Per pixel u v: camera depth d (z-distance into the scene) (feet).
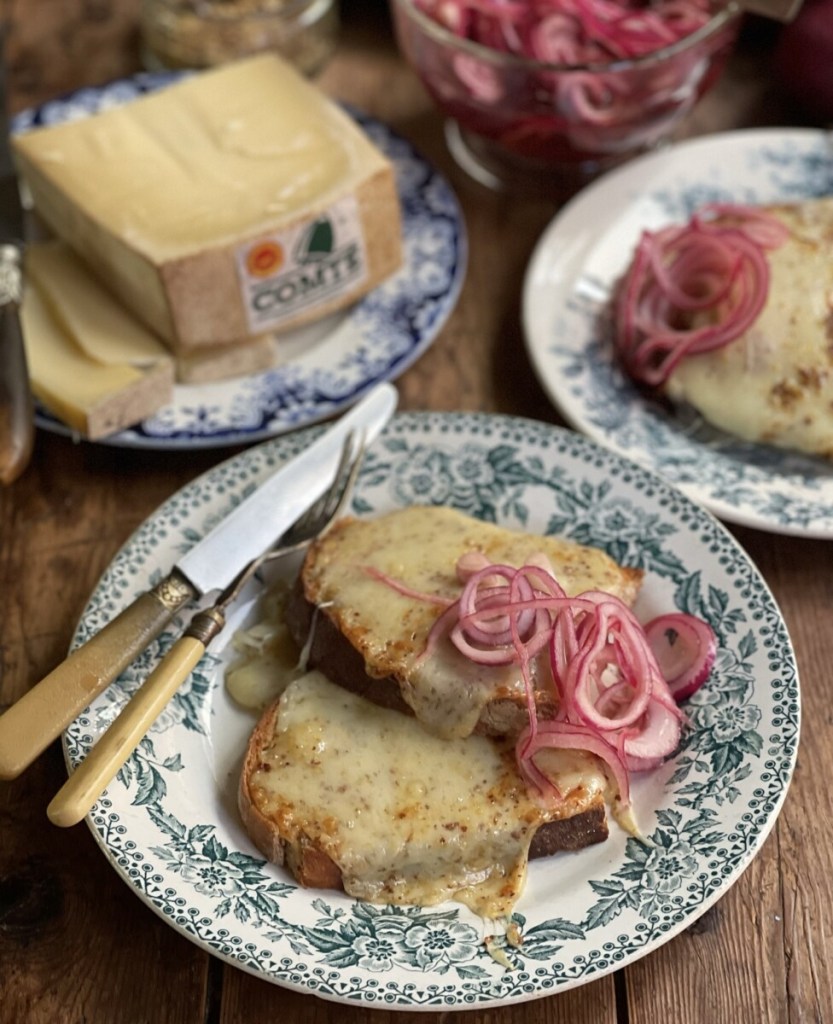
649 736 1.14
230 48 1.98
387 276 1.66
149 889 1.05
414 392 1.61
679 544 1.30
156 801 1.12
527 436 1.40
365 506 1.38
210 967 1.12
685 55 1.63
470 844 1.08
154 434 1.49
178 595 1.22
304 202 1.55
